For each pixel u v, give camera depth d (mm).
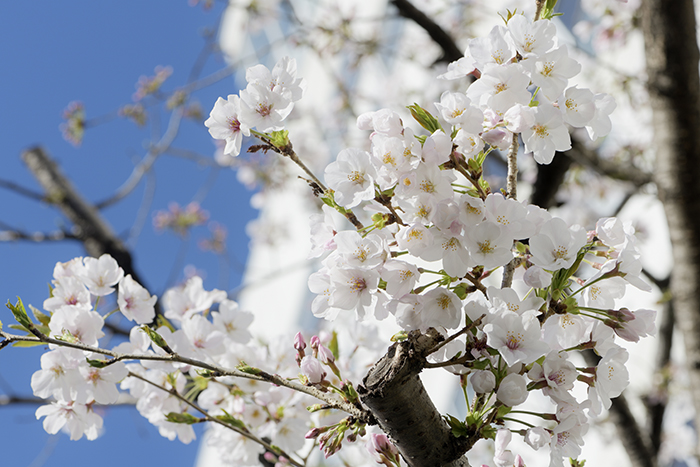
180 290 2178
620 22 4379
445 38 3363
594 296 1906
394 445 1905
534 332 1853
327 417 2107
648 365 5461
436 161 1854
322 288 1901
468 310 1861
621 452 5773
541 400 4531
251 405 2117
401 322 1867
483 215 1852
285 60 1917
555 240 1864
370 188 1861
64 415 2043
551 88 1888
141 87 4191
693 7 2672
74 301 2035
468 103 1876
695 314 2783
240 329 2143
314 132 7324
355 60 5344
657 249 5789
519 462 1891
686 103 2713
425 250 1855
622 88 3881
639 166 4242
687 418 5844
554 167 3229
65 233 3424
